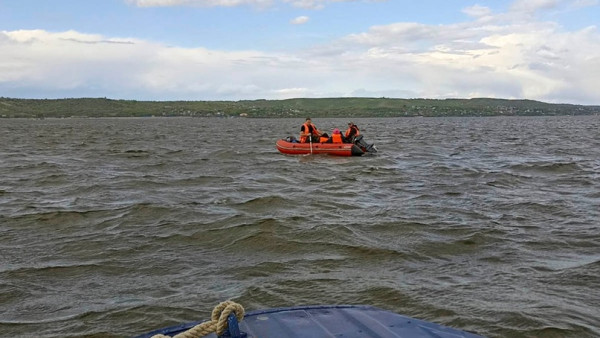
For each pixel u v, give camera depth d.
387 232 9.63
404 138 44.25
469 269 7.50
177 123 114.00
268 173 19.23
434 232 9.59
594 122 107.00
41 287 6.82
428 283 6.90
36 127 80.69
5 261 7.90
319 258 8.04
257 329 3.25
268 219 10.30
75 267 7.61
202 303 6.25
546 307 6.04
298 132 62.12
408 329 3.35
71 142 40.19
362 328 3.33
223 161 24.05
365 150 25.17
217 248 8.64
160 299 6.39
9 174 18.94
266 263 7.79
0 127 79.88
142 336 3.23
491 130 63.25
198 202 12.78
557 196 13.59
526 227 9.97
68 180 17.17
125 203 12.65
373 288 6.70
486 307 6.06
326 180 17.17
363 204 12.60
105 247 8.67
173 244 8.88
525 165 20.91
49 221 10.59
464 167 20.58
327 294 6.53
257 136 51.19
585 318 5.75
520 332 5.43
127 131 64.94
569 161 22.80
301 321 3.40
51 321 5.80
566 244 8.77
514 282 6.92
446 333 3.32
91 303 6.29
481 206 12.17
